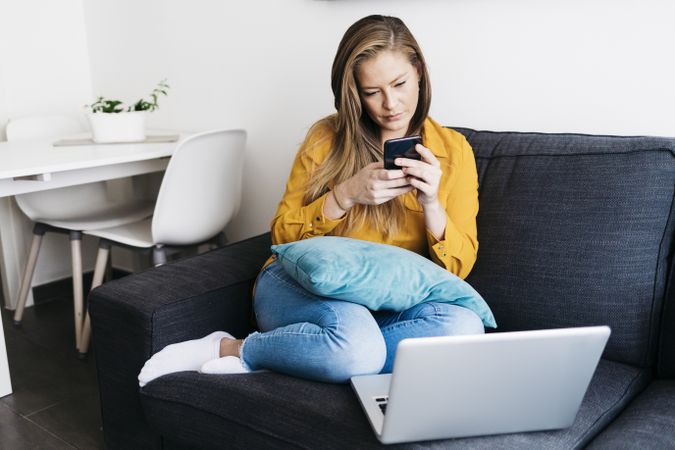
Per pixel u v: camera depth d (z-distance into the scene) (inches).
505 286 55.1
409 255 50.9
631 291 51.1
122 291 55.4
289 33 84.3
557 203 54.8
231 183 83.2
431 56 73.0
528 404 39.0
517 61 67.7
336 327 45.6
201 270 60.1
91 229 85.5
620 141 55.2
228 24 90.4
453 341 35.2
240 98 92.0
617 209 52.3
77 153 77.4
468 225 57.2
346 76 55.5
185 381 49.1
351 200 54.7
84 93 111.4
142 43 101.7
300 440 41.6
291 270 50.6
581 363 38.0
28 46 102.9
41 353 87.5
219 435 46.1
